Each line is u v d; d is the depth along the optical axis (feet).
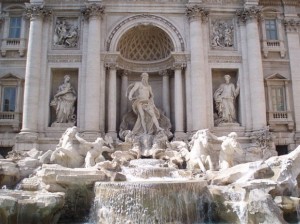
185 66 94.07
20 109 94.22
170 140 90.89
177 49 94.99
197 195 57.06
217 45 97.04
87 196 58.59
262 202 50.26
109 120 90.48
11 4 100.32
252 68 93.15
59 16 96.43
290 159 61.31
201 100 89.66
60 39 94.94
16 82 95.66
